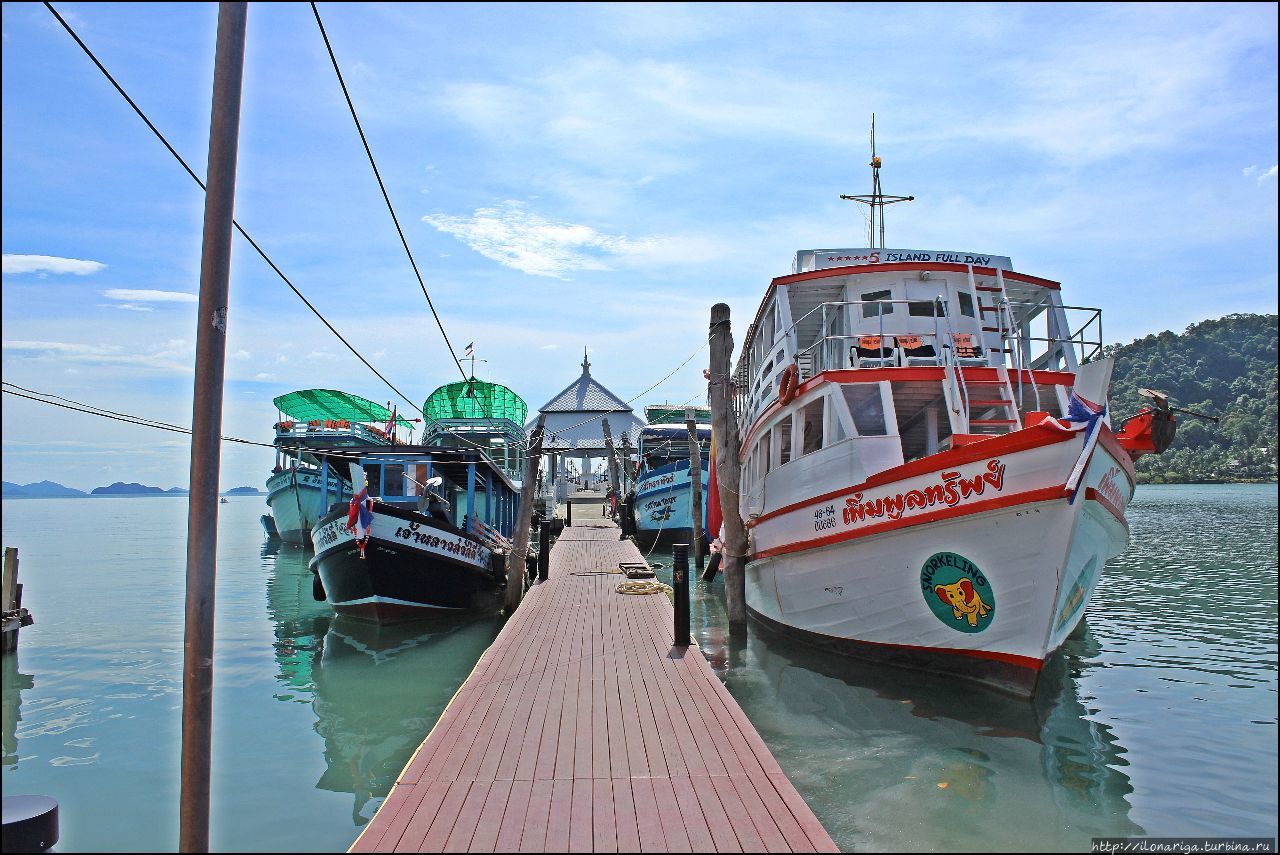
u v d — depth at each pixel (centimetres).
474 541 1689
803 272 1379
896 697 1020
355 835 673
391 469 2011
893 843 643
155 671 1243
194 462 508
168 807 738
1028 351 1473
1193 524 4306
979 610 974
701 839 539
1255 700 1038
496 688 886
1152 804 715
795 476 1272
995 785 757
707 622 1634
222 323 509
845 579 1146
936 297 1330
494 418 2972
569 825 557
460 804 589
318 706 1059
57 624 1645
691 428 2491
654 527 2898
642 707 815
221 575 2520
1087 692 1077
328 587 1669
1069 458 857
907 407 1366
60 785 790
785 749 852
